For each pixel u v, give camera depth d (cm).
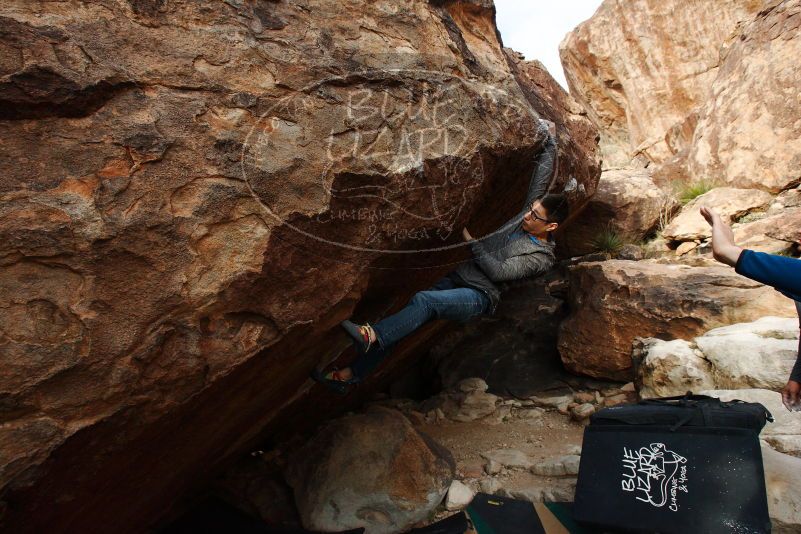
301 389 321
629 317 432
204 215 168
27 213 146
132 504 230
